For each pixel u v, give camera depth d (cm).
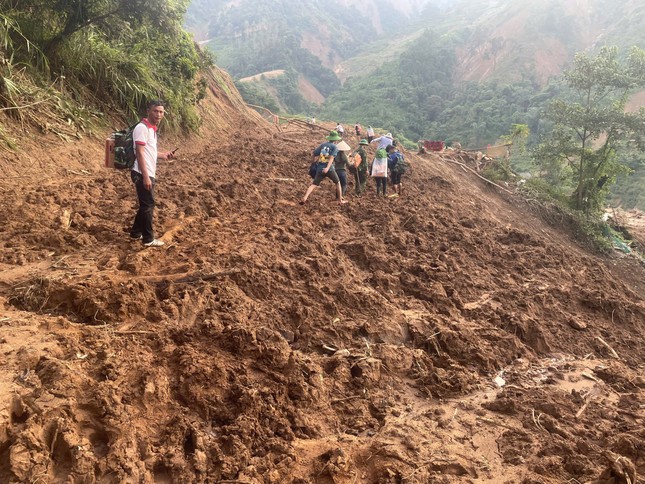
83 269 409
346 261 598
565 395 413
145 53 1194
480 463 308
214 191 762
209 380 313
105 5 912
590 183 1828
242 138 1655
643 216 3216
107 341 311
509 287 673
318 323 434
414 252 705
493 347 488
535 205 1702
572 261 907
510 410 377
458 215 1043
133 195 666
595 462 317
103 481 229
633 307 710
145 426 271
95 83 983
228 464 263
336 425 330
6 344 281
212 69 2267
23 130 717
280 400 321
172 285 402
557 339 563
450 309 552
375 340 446
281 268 505
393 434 323
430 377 407
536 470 305
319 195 929
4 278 375
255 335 363
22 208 511
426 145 2291
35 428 227
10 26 784
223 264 471
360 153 1026
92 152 818
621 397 433
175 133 1221
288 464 275
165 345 332
